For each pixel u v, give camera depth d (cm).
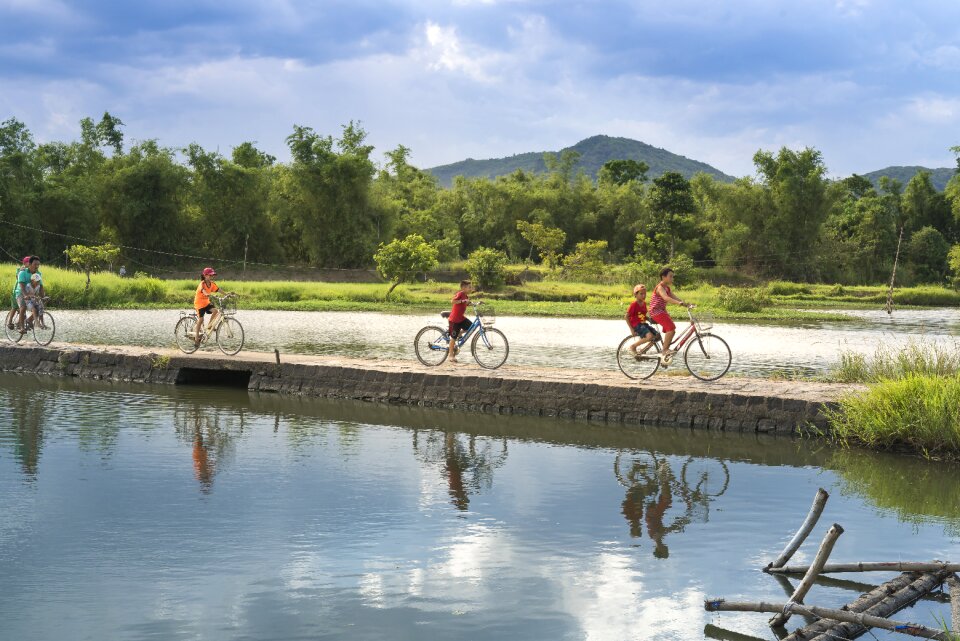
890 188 12325
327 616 664
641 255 8538
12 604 682
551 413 1530
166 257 7606
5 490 1005
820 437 1338
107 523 885
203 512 927
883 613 665
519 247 10131
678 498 1005
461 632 638
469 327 1730
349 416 1512
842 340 3216
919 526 908
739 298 5331
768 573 765
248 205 7869
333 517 914
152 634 630
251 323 3675
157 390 1783
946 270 10750
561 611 679
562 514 937
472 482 1067
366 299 5409
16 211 6856
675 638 634
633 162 13912
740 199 9512
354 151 8206
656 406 1453
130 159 7700
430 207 10319
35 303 2072
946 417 1220
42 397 1667
